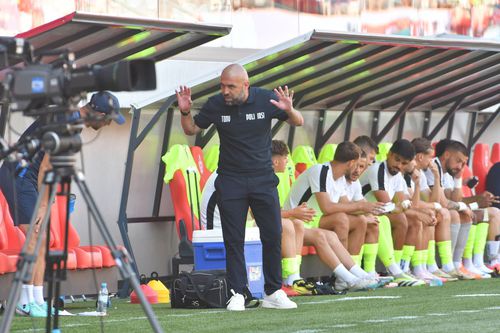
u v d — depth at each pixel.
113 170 39.50
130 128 37.94
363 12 47.59
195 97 39.06
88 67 15.36
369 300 31.38
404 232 40.09
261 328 23.41
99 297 27.41
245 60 36.19
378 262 42.34
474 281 41.19
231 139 28.05
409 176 42.78
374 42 37.25
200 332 22.70
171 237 40.59
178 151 37.25
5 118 34.81
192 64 42.56
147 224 39.81
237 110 27.94
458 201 44.84
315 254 37.69
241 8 44.25
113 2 39.66
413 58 42.28
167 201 40.56
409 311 27.38
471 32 50.78
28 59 16.66
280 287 29.06
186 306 29.62
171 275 39.81
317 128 45.41
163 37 33.25
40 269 27.59
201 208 34.59
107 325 24.39
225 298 29.47
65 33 30.62
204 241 32.09
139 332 22.81
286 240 34.09
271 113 28.03
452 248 43.22
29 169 28.41
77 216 38.50
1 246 30.41
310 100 44.09
